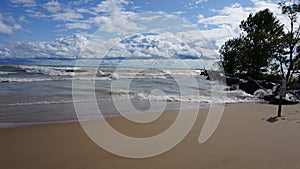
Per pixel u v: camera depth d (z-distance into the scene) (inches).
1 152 183.5
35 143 205.5
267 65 934.4
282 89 347.9
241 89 737.0
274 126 280.2
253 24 1034.1
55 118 309.3
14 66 1152.2
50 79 787.4
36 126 263.7
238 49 1104.8
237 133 245.3
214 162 168.1
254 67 989.2
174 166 160.9
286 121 311.3
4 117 307.4
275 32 920.3
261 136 235.1
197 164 164.2
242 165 163.0
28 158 172.9
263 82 778.8
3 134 230.5
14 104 388.8
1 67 1098.7
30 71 1031.0
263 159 174.1
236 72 1106.7
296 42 785.6
